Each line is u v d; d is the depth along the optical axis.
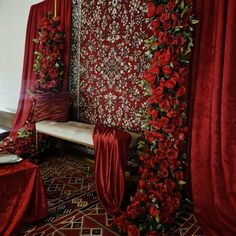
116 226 1.96
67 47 3.68
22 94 4.48
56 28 3.56
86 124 3.27
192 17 2.09
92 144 2.68
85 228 1.96
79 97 3.66
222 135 2.02
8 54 5.12
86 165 3.35
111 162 2.36
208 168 2.17
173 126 2.01
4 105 5.33
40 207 2.03
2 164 2.00
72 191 2.59
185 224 2.04
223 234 1.84
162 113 2.06
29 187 1.97
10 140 3.59
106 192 2.33
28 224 1.99
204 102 2.19
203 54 2.20
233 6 1.95
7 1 5.00
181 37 1.97
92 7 3.37
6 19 5.07
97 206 2.29
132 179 2.82
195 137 2.23
